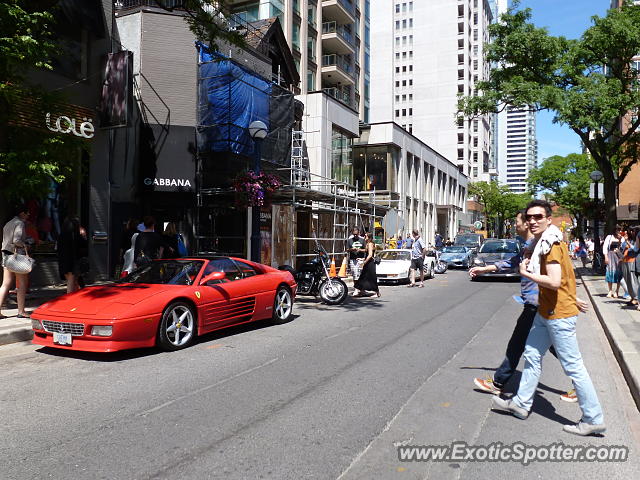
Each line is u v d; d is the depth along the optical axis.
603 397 5.18
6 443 3.88
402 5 97.38
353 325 9.36
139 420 4.36
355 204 23.52
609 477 3.41
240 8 28.30
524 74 19.56
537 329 4.35
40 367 6.15
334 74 34.84
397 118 97.06
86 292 7.36
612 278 12.79
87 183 14.01
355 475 3.38
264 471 3.41
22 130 9.02
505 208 69.31
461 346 7.58
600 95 17.16
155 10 16.75
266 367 6.20
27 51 8.12
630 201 38.91
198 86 17.22
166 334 6.91
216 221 17.78
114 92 13.99
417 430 4.19
